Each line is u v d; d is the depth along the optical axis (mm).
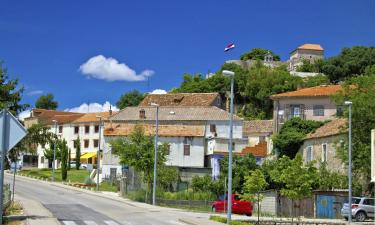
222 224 28141
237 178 53719
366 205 40344
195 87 124750
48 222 23562
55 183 71062
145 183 54562
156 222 28891
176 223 28672
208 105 86312
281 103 68938
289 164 38312
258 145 69125
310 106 67000
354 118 44031
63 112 119375
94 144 99500
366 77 46375
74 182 74625
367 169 43938
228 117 77250
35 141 30906
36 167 102562
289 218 40969
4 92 25938
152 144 53062
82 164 97875
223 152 66438
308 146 56750
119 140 54500
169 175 53219
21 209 31250
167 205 47938
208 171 65750
